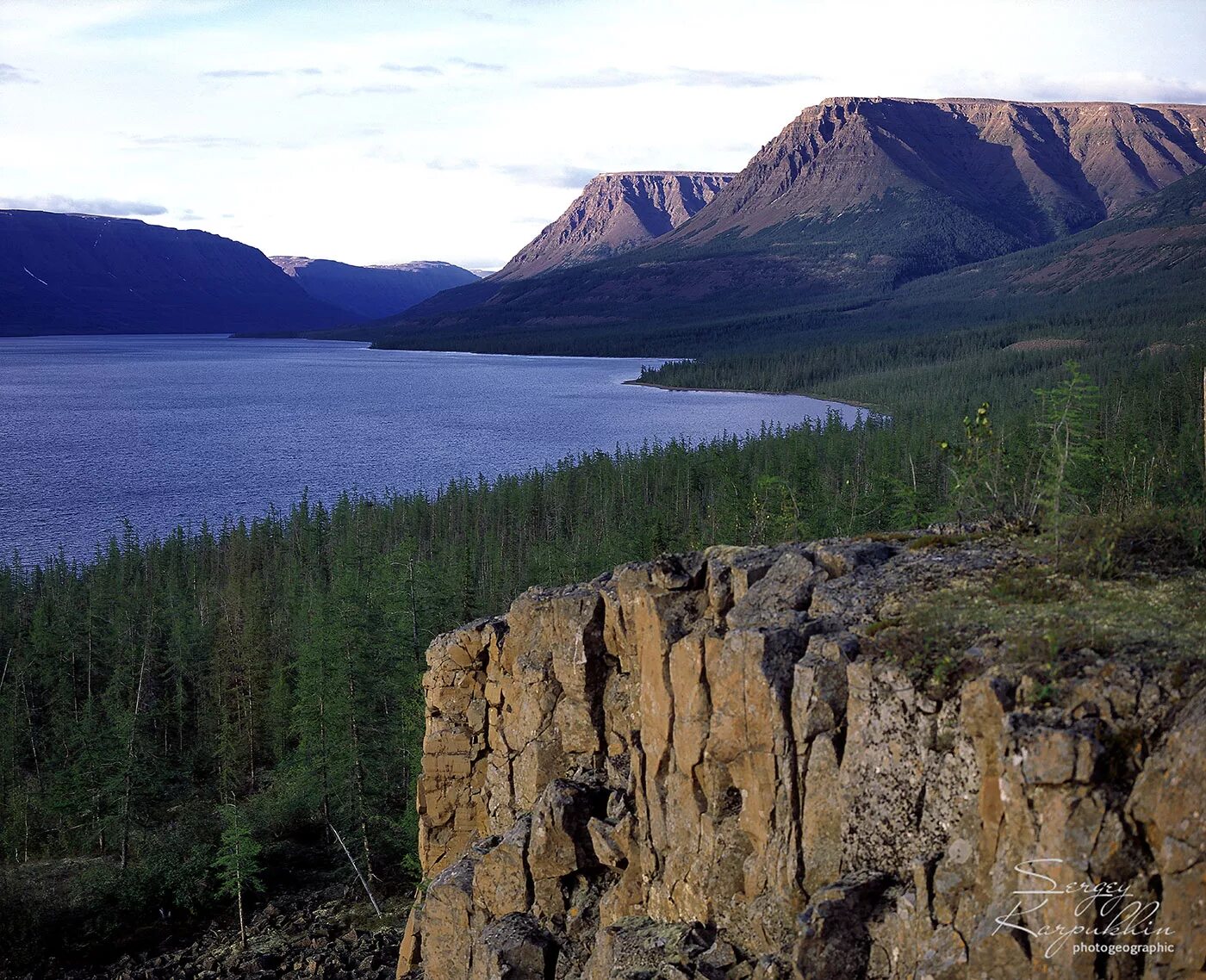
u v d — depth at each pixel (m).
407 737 61.25
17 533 176.25
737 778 20.12
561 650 28.09
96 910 54.75
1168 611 18.12
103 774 67.62
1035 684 15.94
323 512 151.75
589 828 24.84
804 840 18.56
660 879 22.27
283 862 62.38
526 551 130.75
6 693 91.69
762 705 19.42
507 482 164.25
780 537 71.25
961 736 16.59
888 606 20.39
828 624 20.16
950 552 23.12
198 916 56.22
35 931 52.53
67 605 106.62
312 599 97.56
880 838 17.44
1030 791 14.84
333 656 63.16
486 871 26.72
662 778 22.80
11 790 74.38
